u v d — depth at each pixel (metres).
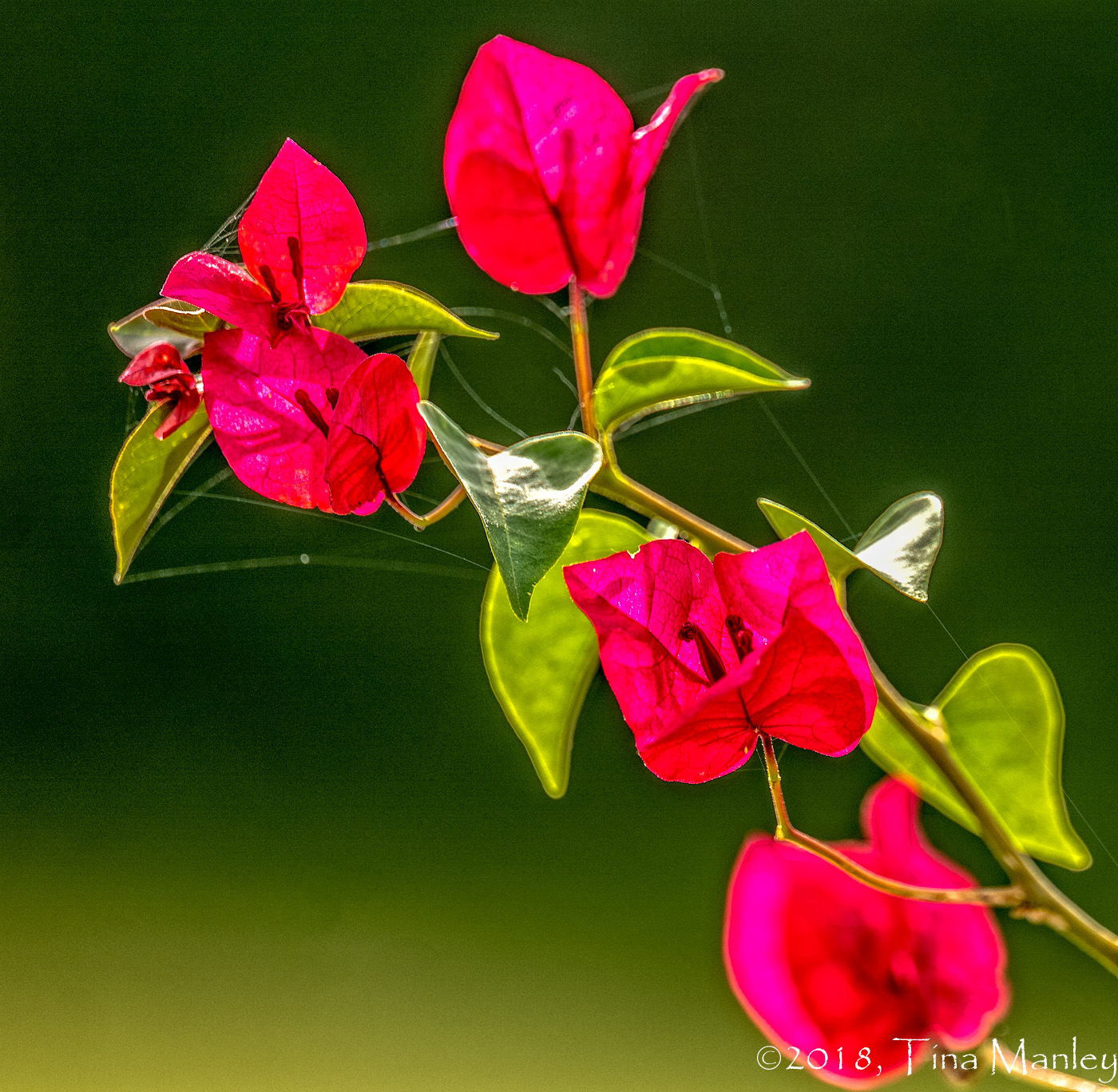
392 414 1.35
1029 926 1.55
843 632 1.33
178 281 1.35
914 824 1.41
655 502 1.37
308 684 2.80
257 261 1.35
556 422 2.38
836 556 1.36
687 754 1.33
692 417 2.64
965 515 2.67
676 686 1.34
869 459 2.78
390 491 1.35
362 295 1.37
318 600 2.84
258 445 1.35
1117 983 1.53
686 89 1.38
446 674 2.75
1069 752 2.31
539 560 1.32
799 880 1.40
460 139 1.37
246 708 2.78
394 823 2.61
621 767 2.47
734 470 2.63
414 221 2.75
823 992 1.40
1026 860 1.37
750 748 1.34
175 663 2.84
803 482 2.67
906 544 1.36
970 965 1.40
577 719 1.38
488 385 2.42
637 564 1.34
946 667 2.15
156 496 1.37
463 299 2.49
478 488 1.32
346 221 1.35
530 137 1.37
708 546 1.37
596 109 1.37
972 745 1.39
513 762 2.63
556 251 1.38
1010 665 1.39
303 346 1.36
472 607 2.79
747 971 1.40
